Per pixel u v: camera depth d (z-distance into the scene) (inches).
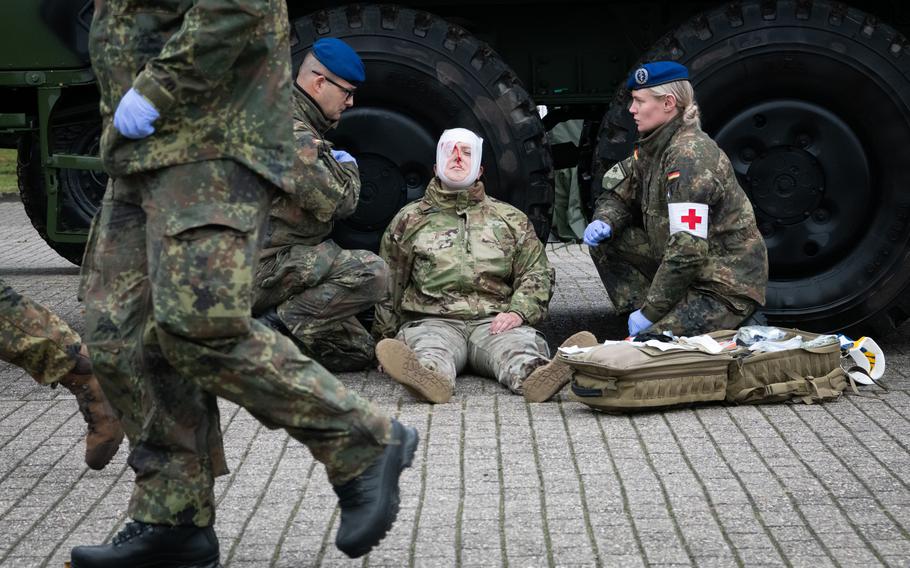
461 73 242.8
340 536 127.0
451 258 232.2
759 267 223.6
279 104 125.7
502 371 218.2
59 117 276.2
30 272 380.5
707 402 208.5
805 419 198.8
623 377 197.2
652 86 220.1
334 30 241.8
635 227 239.6
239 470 173.3
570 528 148.6
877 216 244.4
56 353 163.8
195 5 118.3
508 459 177.2
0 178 672.4
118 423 168.1
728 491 162.1
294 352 125.0
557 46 267.4
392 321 236.4
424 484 166.4
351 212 221.9
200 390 129.2
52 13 247.0
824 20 239.1
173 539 129.8
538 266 234.4
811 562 137.3
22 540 148.6
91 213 297.1
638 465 173.9
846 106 241.9
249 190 123.9
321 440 125.3
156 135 122.0
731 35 241.1
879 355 221.1
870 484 164.9
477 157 234.4
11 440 191.5
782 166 245.0
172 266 120.8
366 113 244.5
